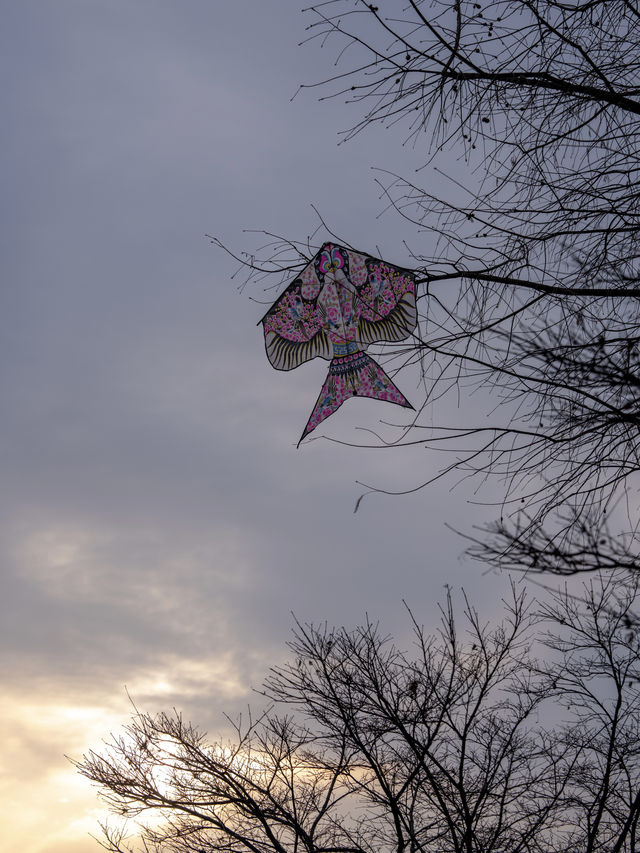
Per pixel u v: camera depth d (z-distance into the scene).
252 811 11.56
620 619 3.61
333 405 6.71
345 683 12.09
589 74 4.95
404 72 4.98
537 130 5.04
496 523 3.40
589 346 3.81
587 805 11.16
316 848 11.19
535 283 4.98
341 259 6.65
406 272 6.38
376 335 6.59
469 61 4.91
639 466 4.46
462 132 5.11
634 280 4.32
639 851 10.14
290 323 6.86
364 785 11.74
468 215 5.23
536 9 4.78
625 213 4.89
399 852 10.91
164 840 11.77
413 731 11.68
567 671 11.45
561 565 3.25
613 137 4.92
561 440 4.54
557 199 5.07
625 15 4.89
